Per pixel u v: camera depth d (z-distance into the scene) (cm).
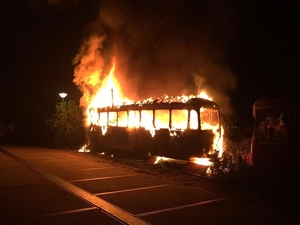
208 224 594
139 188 880
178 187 893
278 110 862
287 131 826
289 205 695
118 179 1004
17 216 638
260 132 916
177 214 651
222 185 902
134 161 1332
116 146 1631
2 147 2166
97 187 891
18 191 842
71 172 1128
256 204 725
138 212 665
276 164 846
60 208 692
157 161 1288
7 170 1174
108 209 682
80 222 604
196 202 741
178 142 1258
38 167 1242
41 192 832
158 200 757
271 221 612
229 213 659
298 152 791
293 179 775
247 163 1080
